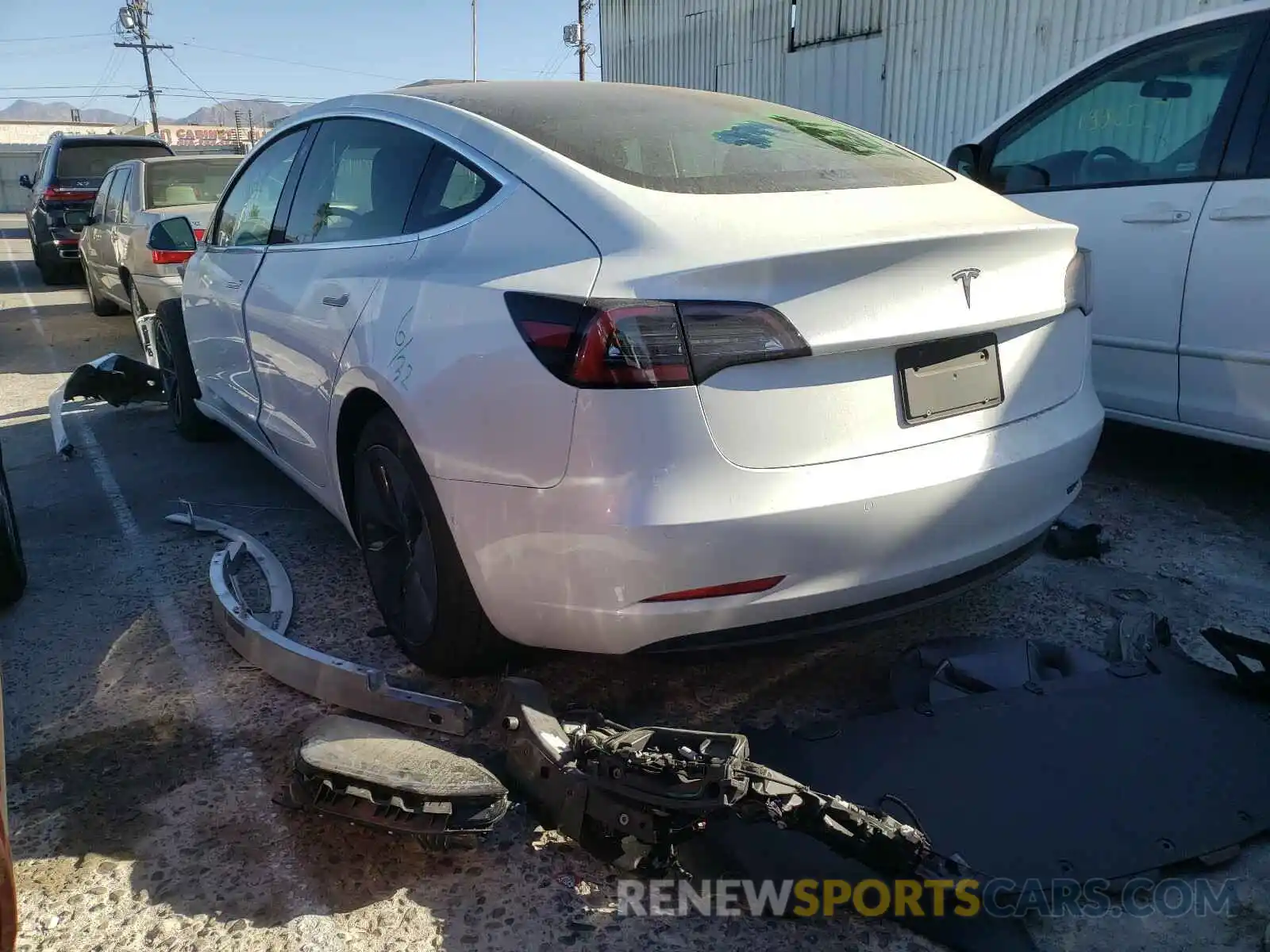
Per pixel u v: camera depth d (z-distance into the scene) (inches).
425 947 70.2
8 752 93.4
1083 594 121.7
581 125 99.3
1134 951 69.0
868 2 409.1
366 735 81.5
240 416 152.6
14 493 172.2
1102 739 85.9
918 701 93.4
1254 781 81.3
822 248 74.5
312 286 114.6
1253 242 129.8
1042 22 339.0
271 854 79.2
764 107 118.5
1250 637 110.7
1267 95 131.1
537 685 88.3
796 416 76.5
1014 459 87.0
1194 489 157.6
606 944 70.4
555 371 76.4
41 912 73.4
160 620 120.6
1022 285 87.4
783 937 70.9
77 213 486.3
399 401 90.9
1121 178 149.6
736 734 82.4
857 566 80.3
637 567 75.4
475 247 90.3
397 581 107.2
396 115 112.3
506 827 82.2
